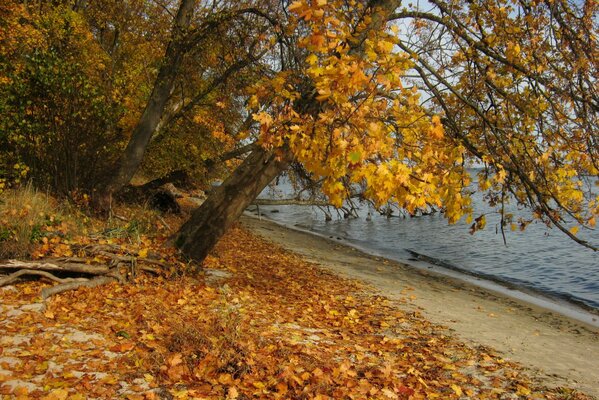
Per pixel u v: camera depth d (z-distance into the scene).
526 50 6.06
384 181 3.49
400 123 4.07
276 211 34.59
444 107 6.54
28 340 4.69
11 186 10.16
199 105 14.73
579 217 5.32
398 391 4.82
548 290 14.39
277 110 4.09
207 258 10.27
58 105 10.79
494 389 5.43
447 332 8.02
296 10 3.35
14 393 3.63
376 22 5.43
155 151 15.59
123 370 4.31
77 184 11.57
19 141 10.13
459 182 4.08
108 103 12.28
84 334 5.03
